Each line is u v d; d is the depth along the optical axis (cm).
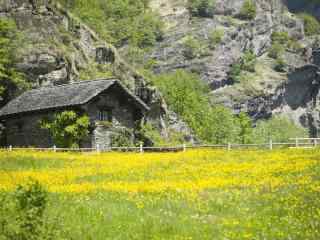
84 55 9000
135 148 5650
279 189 2777
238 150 5141
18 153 4656
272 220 2138
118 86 6300
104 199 2556
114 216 2145
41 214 1596
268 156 4391
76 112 6016
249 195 2656
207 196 2667
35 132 6278
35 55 7606
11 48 7525
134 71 9750
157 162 4197
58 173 3562
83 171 3688
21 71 7475
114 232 1911
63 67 7844
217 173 3481
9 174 3406
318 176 3105
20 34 7800
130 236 1872
